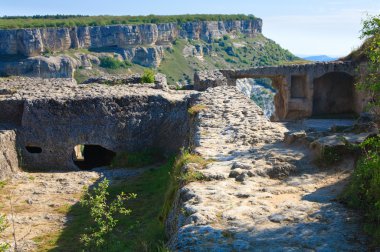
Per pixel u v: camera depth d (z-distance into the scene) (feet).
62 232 38.83
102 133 60.54
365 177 21.84
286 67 95.66
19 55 398.83
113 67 446.19
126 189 50.44
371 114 36.50
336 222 19.85
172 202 27.73
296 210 21.65
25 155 59.21
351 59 97.96
